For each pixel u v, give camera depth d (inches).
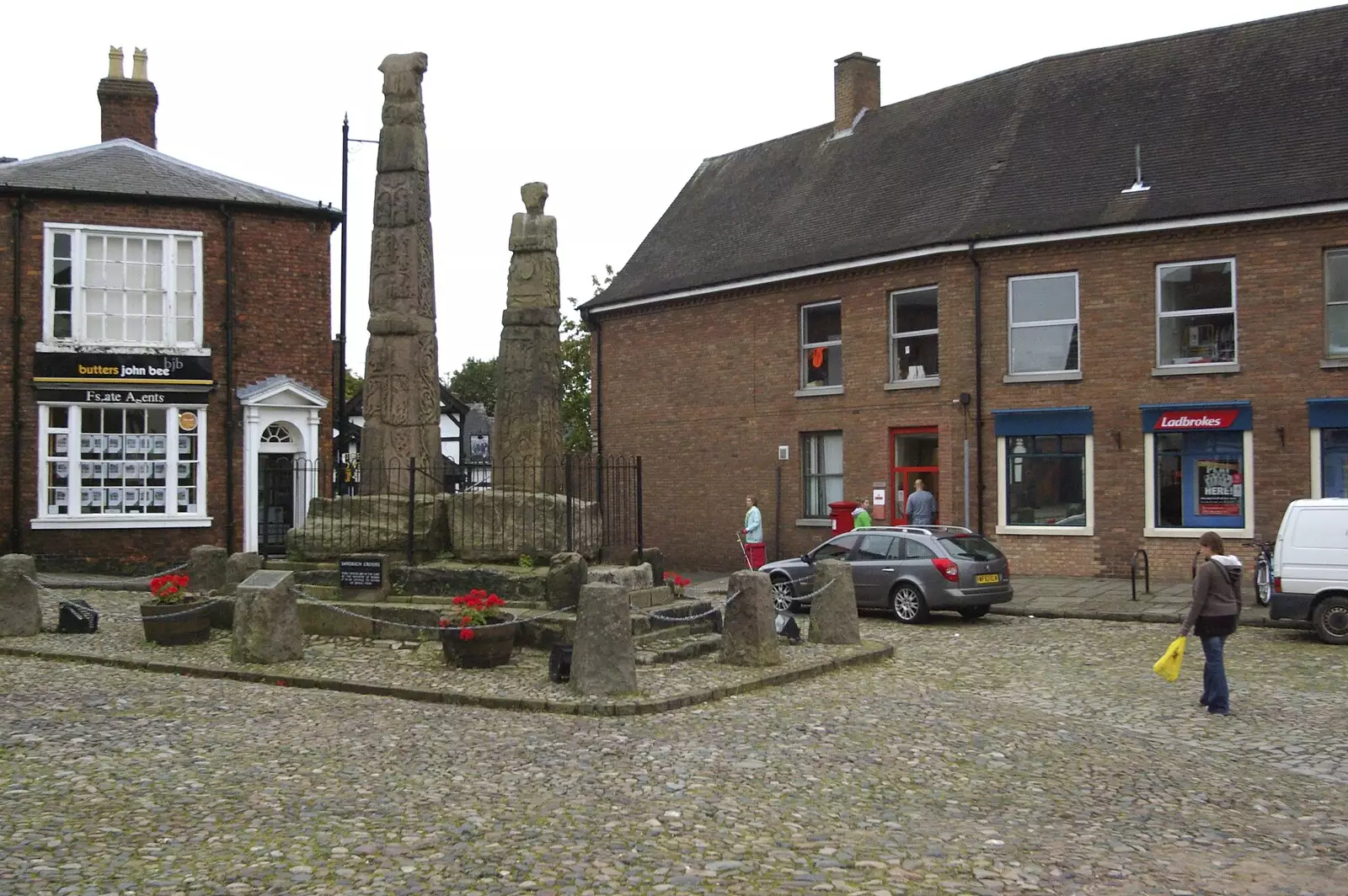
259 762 341.1
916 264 1020.5
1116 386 928.3
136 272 978.7
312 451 1027.3
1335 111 913.5
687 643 555.8
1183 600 799.7
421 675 482.3
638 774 333.1
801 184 1259.8
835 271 1072.8
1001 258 977.5
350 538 619.2
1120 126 1019.9
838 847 272.5
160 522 969.5
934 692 477.4
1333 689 504.1
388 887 241.6
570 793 312.5
